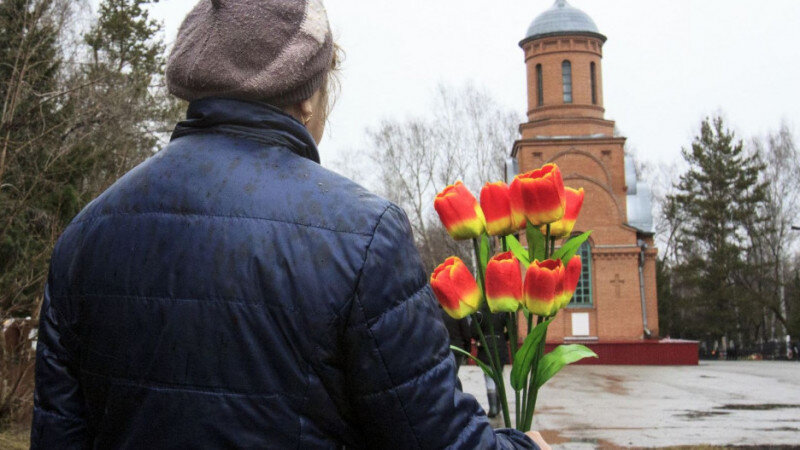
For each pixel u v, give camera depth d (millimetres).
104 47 17109
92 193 9672
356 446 1439
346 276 1371
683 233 58562
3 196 8914
